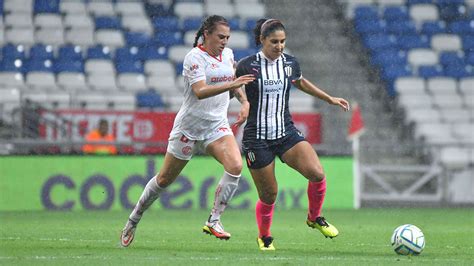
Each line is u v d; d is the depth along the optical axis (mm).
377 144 70688
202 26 31781
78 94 69312
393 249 32062
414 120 81562
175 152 32469
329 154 69062
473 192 73312
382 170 72312
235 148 32281
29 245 34125
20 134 64188
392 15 91062
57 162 62625
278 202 65938
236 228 46250
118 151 65062
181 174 63875
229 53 32625
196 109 31922
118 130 65875
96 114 65625
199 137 32406
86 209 62656
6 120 64125
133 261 27938
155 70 81625
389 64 86688
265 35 32375
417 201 72938
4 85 75812
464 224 52094
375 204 72125
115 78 79438
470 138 80938
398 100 83250
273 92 32500
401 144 70750
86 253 30406
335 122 73688
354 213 61875
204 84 31234
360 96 83812
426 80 85188
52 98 68250
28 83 76875
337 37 89375
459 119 82125
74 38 82812
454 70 86688
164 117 66500
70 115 65188
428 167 72812
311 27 89875
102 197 62875
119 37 83750
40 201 62344
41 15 83562
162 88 80188
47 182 62469
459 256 31609
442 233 44688
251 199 64688
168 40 84500
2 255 29500
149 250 32281
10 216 54562
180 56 83250
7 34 81562
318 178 32781
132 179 63406
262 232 33688
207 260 28656
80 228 44406
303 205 66312
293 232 43906
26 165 62375
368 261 28938
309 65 86250
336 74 85688
